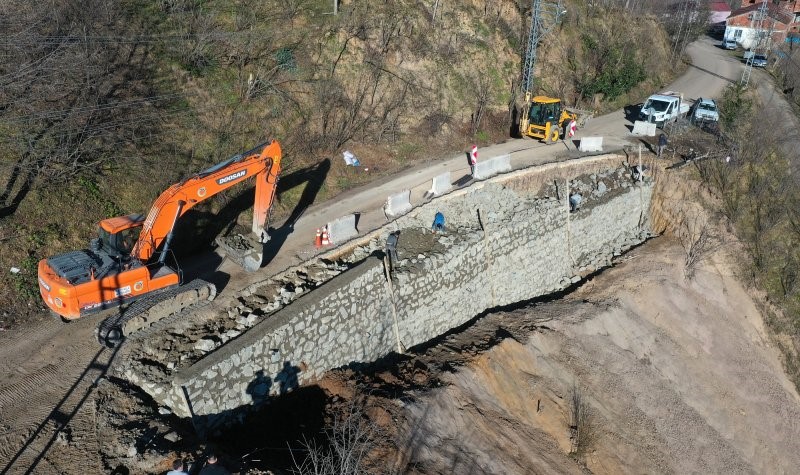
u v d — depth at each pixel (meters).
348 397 17.03
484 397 18.95
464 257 22.33
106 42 23.98
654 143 34.34
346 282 17.91
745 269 30.34
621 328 24.52
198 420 14.50
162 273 16.27
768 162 34.28
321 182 25.30
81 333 15.95
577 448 19.14
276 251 20.47
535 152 31.31
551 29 37.72
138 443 12.92
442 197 24.25
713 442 22.09
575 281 27.64
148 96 23.58
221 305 17.22
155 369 14.79
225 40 27.22
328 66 29.27
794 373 28.72
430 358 19.86
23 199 18.55
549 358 21.67
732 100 39.97
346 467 12.54
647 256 28.92
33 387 14.12
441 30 34.31
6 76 20.36
